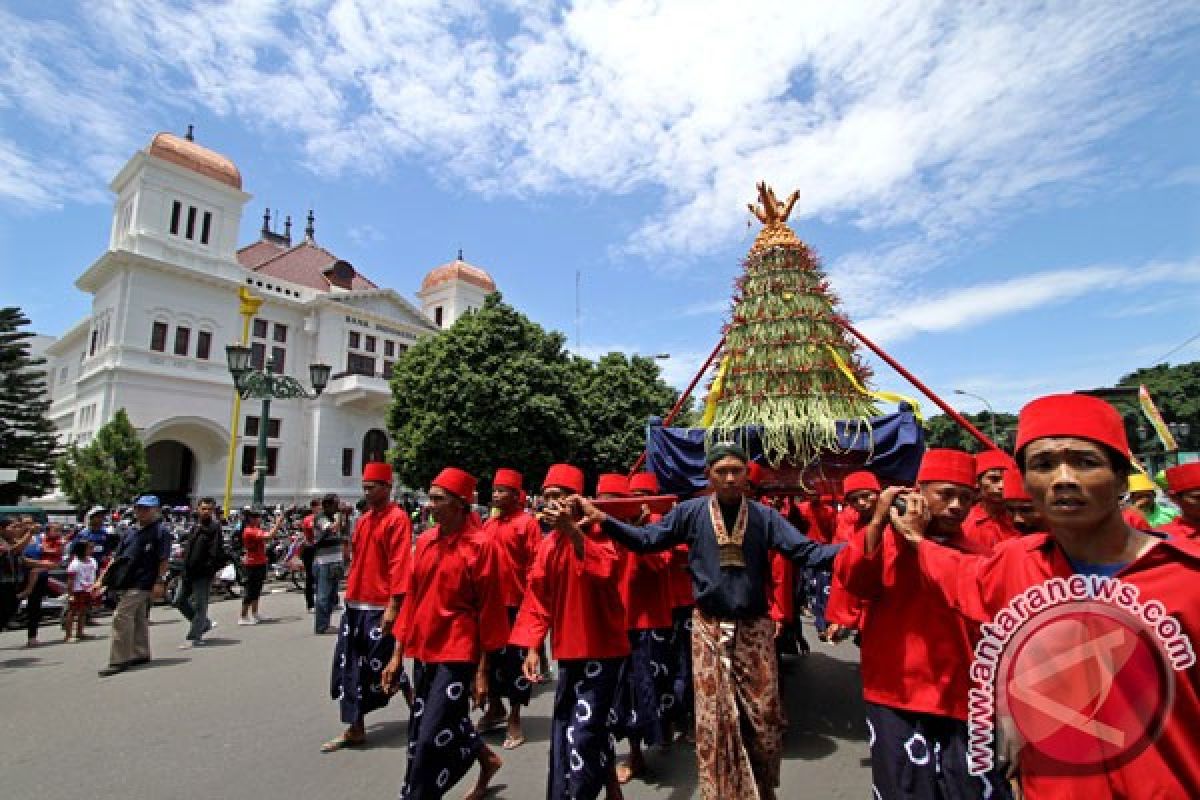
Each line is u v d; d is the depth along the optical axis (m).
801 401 5.18
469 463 23.02
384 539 4.99
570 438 24.31
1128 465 1.77
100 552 11.55
